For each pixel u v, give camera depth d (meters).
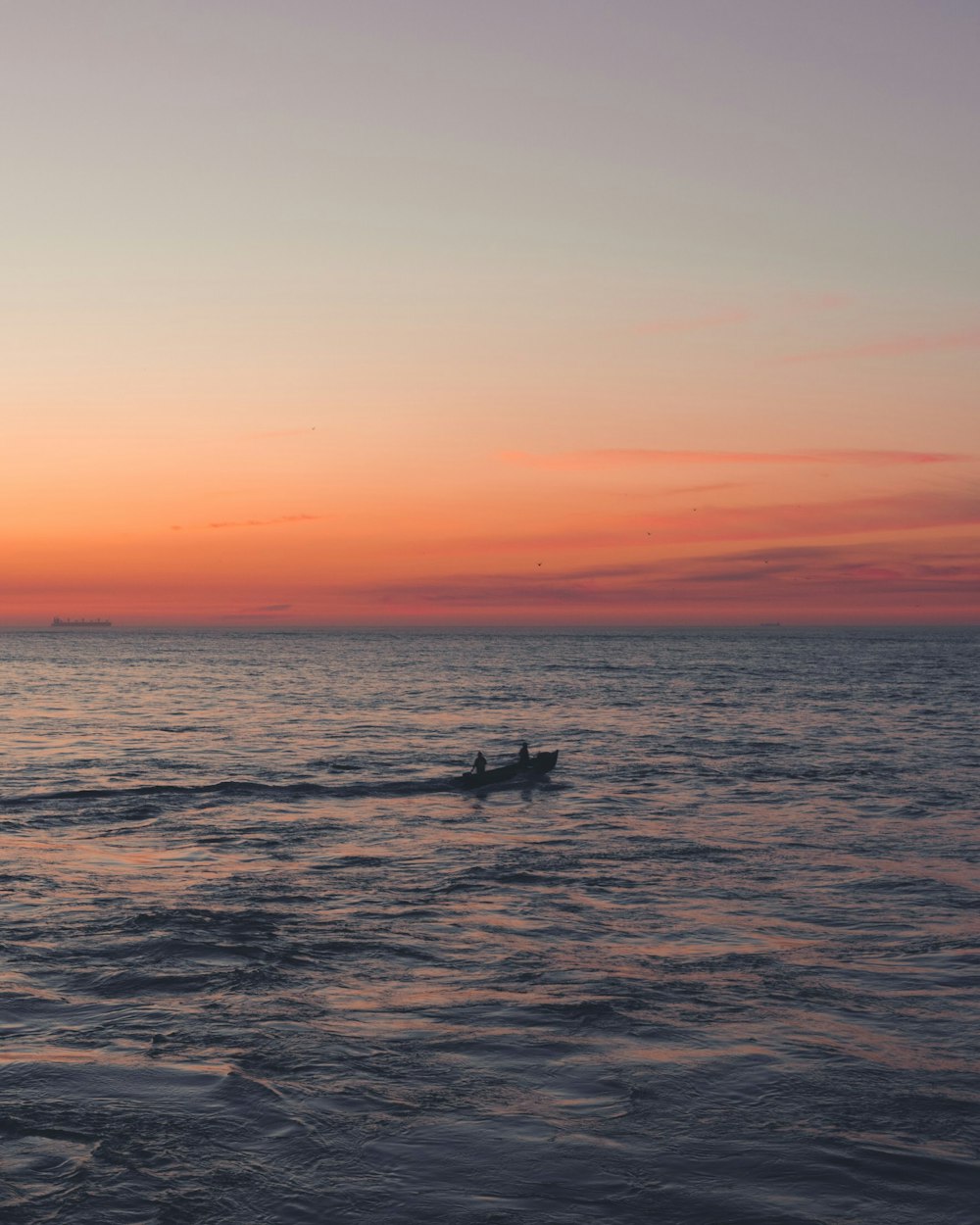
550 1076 14.84
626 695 112.06
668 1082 14.63
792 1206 11.48
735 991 18.59
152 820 37.31
